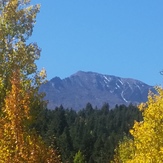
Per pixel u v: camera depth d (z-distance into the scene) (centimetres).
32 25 2827
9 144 2031
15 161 2002
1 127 2059
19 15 2794
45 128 12438
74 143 12388
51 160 2117
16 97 2089
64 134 11938
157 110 2631
